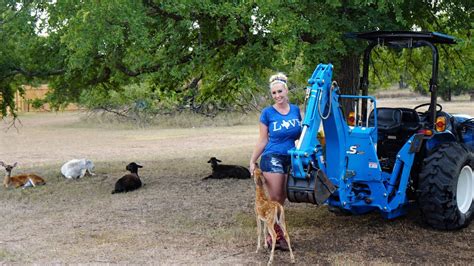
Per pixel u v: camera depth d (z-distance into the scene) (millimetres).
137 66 10266
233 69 10133
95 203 9719
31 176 11625
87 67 10516
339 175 6621
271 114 6477
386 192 7012
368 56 7859
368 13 9164
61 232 7711
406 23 9406
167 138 23797
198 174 12914
